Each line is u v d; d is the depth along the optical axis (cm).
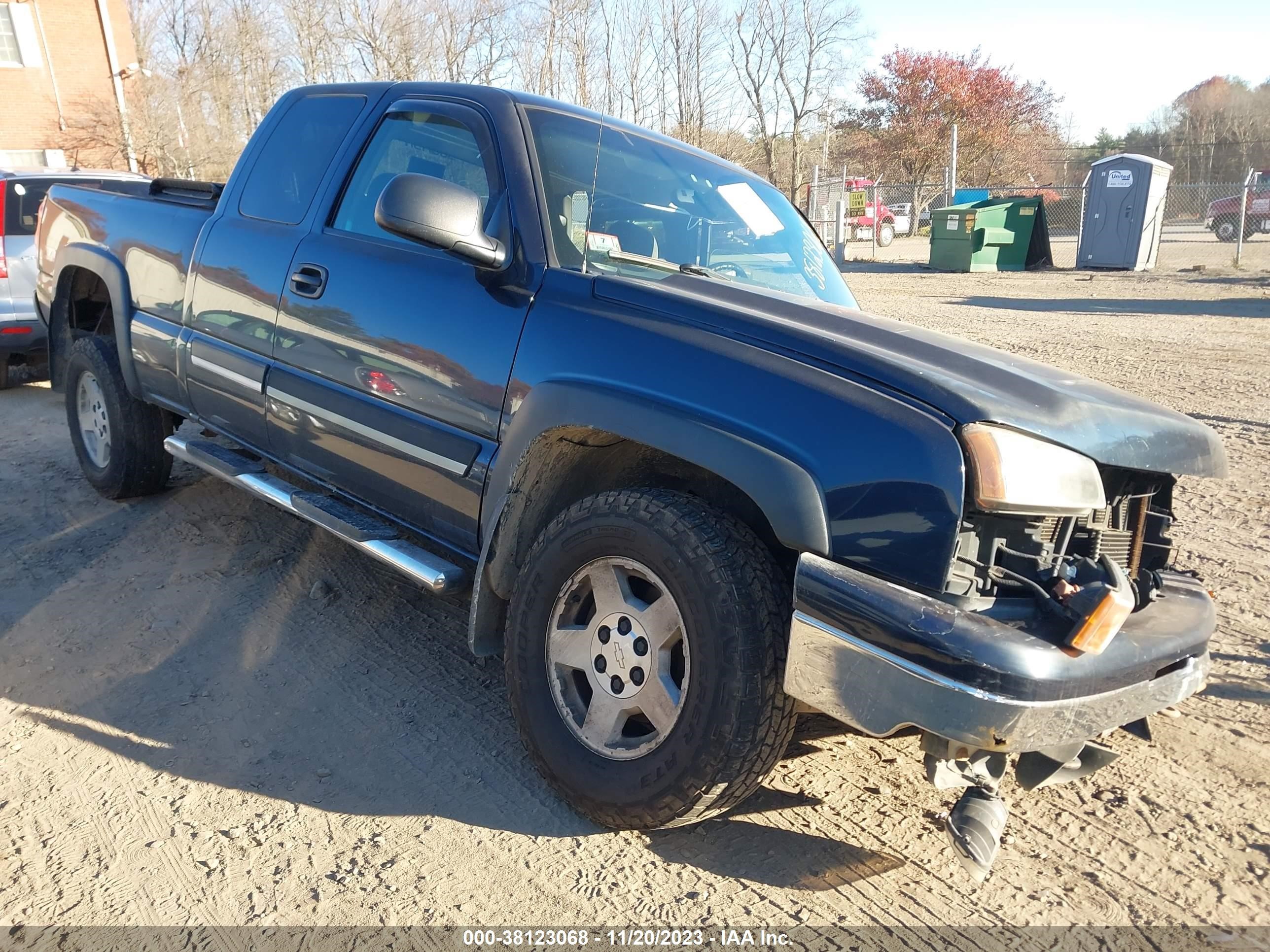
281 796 271
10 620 376
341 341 326
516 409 270
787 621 229
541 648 261
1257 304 1452
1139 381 852
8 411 721
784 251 360
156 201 452
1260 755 300
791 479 216
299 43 2802
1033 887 242
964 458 204
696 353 240
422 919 225
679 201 337
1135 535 249
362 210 343
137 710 314
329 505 339
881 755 300
